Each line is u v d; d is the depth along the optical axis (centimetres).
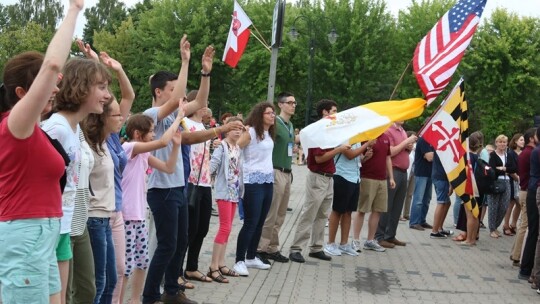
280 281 719
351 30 3897
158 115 550
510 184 1154
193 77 4028
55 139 336
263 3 3994
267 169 732
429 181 1188
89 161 405
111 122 435
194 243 677
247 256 772
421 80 841
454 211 1228
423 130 896
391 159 985
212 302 604
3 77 328
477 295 711
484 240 1109
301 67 3975
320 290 693
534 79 4166
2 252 305
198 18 3978
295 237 839
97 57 466
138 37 4475
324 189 827
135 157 525
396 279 773
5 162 303
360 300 661
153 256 541
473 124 4606
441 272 829
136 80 4903
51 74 289
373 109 816
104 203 436
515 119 4359
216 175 691
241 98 4112
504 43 4169
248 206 726
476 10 851
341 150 802
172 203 534
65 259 367
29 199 308
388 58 4094
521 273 805
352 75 3978
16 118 293
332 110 859
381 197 930
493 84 4253
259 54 3888
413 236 1116
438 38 859
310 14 3975
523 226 871
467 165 873
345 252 913
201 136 545
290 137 808
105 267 440
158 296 545
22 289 305
